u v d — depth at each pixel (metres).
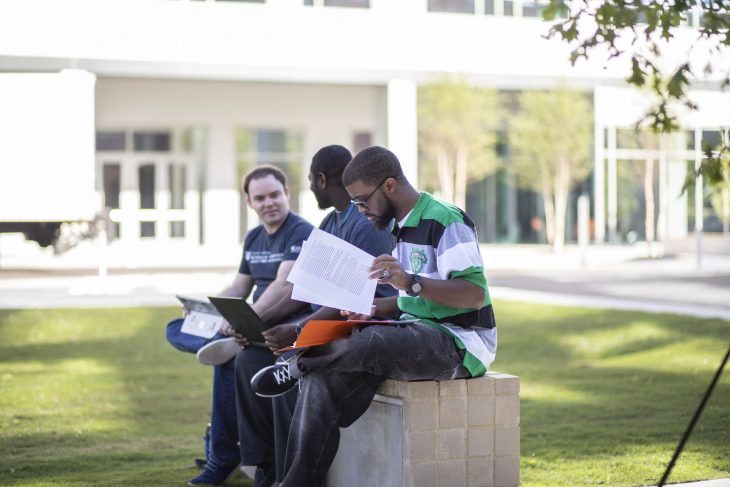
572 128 37.38
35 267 28.83
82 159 25.00
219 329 6.73
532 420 8.67
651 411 8.95
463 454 5.20
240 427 6.30
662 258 32.47
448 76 32.34
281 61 27.53
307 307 6.51
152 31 26.08
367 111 34.75
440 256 5.07
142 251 33.72
